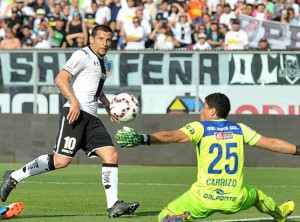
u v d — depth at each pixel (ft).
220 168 85.87
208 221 103.09
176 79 204.03
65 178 170.91
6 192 106.73
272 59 202.59
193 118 203.00
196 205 85.76
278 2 255.70
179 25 246.27
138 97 204.95
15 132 207.62
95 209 116.47
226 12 251.19
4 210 102.47
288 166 202.08
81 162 207.10
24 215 108.27
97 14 253.44
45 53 206.90
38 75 207.31
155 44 245.04
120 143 84.07
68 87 102.47
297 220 105.91
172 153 204.03
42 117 206.59
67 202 125.80
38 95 207.62
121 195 139.44
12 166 198.70
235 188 86.17
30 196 134.92
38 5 264.31
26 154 207.51
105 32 104.53
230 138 86.74
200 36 240.12
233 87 203.31
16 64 208.03
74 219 103.55
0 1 280.51
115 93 205.46
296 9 255.91
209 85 203.72
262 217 107.96
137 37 242.17
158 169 194.80
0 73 208.74
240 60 203.00
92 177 173.27
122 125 204.44
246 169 196.54
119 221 101.60
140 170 191.93
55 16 247.91
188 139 85.97
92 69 104.47
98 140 104.73
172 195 139.64
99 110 205.36
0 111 208.95
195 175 179.63
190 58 203.51
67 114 104.53
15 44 247.29
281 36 237.86
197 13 256.32
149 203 126.52
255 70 203.00
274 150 87.71
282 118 202.08
